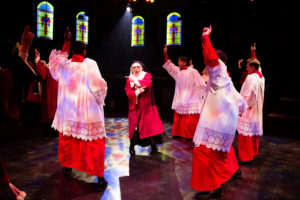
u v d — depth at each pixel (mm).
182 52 9227
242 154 3646
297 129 5969
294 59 9375
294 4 8820
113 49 9695
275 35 9211
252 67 3625
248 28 9164
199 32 9023
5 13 7422
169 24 9375
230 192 2779
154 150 4137
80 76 2738
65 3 8672
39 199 2502
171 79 8094
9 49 1963
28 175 3070
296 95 9773
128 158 3775
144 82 3793
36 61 4551
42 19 8375
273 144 4773
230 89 2588
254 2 8906
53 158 3670
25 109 5660
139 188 2811
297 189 2887
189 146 4445
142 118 3893
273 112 7797
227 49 9000
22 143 4355
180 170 3352
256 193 2768
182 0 8914
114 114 7301
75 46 2809
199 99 4711
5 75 2092
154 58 9625
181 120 4867
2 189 2676
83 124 2729
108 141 4621
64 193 2646
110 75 8578
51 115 4891
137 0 9289
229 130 2531
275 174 3320
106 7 9266
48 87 4844
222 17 8844
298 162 3801
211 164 2574
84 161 2773
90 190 2736
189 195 2682
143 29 9602
